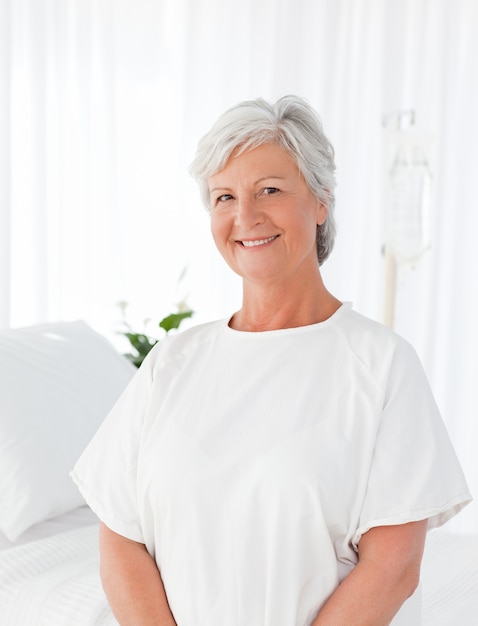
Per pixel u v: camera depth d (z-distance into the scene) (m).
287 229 1.25
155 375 1.33
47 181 3.29
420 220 3.02
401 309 3.56
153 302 3.55
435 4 3.45
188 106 3.48
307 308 1.31
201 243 3.55
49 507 2.03
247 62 3.52
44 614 1.62
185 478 1.22
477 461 3.50
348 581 1.15
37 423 2.10
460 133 3.48
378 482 1.16
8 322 3.19
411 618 1.27
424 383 1.23
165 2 3.48
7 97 3.15
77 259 3.38
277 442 1.19
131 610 1.25
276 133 1.25
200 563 1.21
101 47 3.36
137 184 3.50
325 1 3.47
